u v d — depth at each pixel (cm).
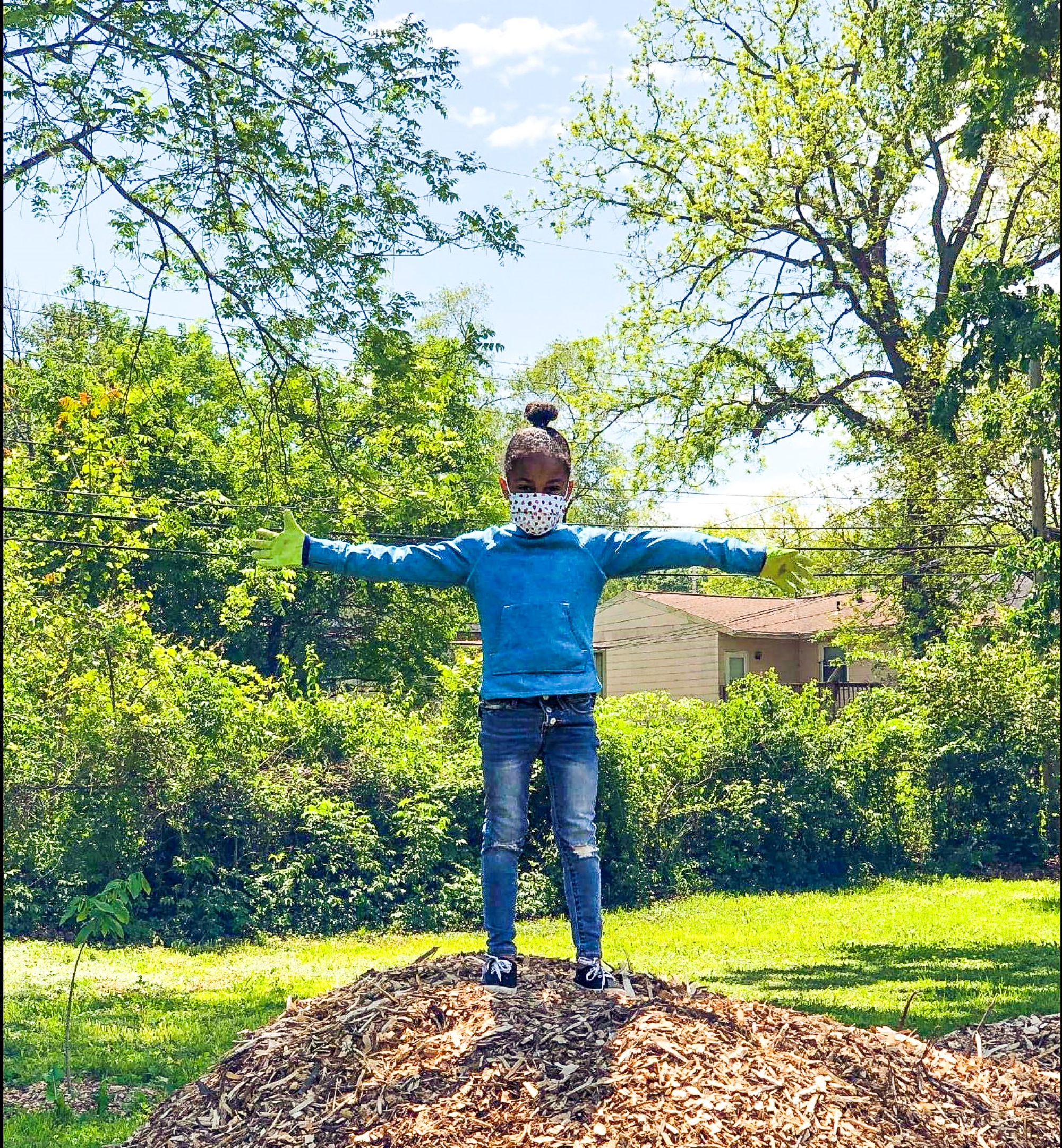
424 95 1285
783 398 2883
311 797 1809
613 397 2845
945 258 2803
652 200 2823
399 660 2916
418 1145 388
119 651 1734
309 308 1270
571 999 457
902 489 2742
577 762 455
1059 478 1719
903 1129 434
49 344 2411
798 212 2844
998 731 2377
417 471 2473
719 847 2231
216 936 1617
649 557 457
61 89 1171
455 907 1819
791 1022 489
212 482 2494
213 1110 432
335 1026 455
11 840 1598
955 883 2231
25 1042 858
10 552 1830
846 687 3169
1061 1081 561
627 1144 381
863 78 2116
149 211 1224
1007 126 1402
